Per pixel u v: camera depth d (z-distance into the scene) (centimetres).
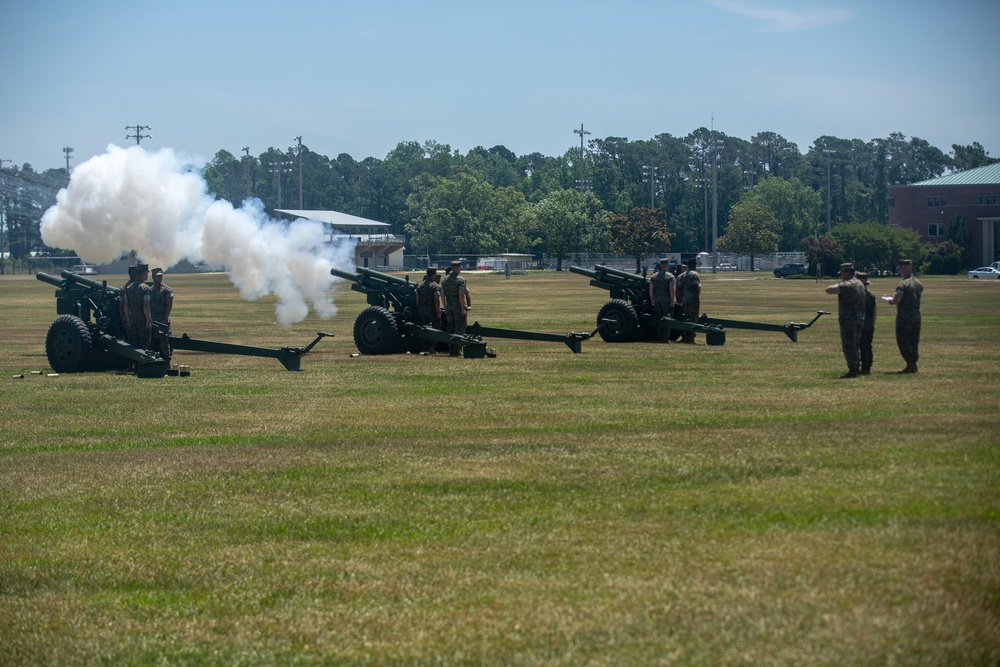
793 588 978
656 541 1132
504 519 1242
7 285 9500
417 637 928
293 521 1270
